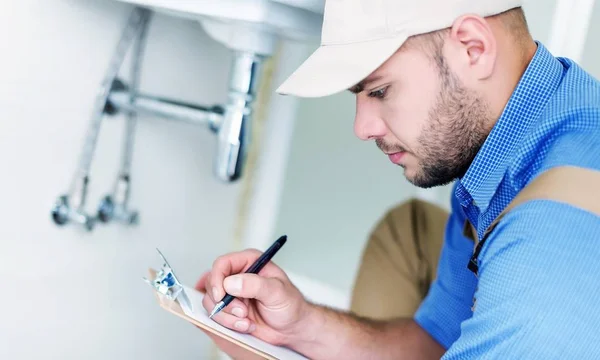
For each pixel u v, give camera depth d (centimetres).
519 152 87
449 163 93
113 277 140
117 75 129
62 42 118
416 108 90
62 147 122
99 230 134
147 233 146
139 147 139
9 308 120
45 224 123
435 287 131
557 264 75
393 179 168
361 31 90
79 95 123
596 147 81
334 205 174
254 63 118
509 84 91
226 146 120
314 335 116
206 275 118
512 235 78
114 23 126
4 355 121
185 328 161
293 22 108
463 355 80
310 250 176
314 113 172
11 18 109
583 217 76
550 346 74
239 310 103
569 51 142
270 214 173
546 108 88
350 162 171
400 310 154
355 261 172
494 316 77
